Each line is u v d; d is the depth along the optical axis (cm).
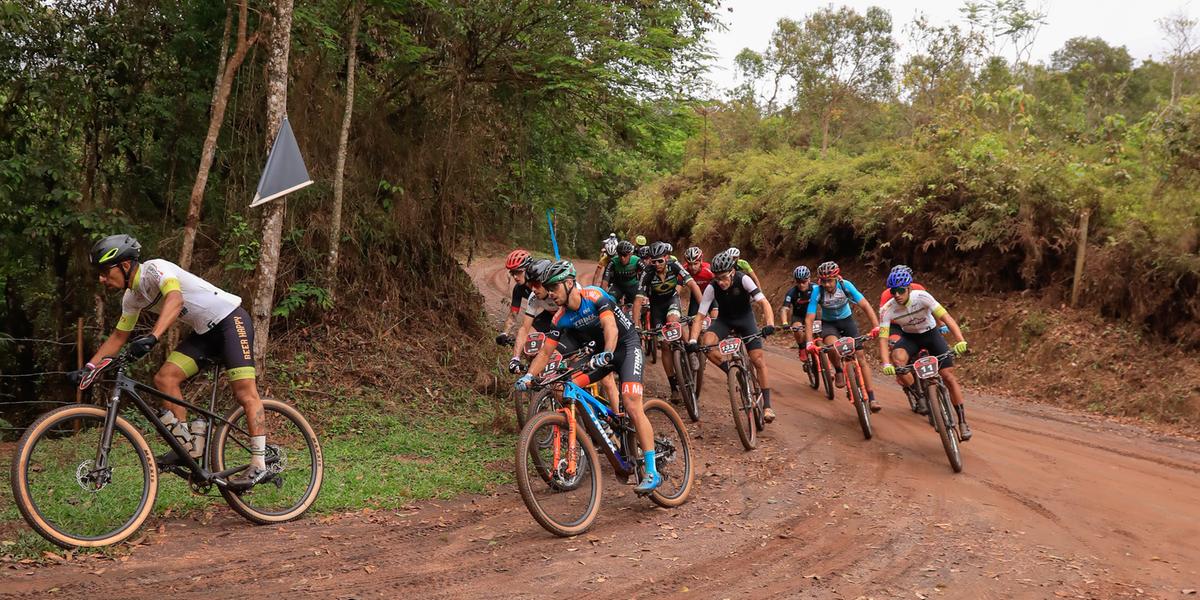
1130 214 1228
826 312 993
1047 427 945
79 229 949
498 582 411
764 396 823
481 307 1227
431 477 636
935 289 1563
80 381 443
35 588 370
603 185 1595
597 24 1062
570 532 494
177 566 412
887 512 567
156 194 1020
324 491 570
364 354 987
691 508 570
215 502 532
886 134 2473
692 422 897
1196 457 808
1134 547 501
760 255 2297
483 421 867
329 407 859
